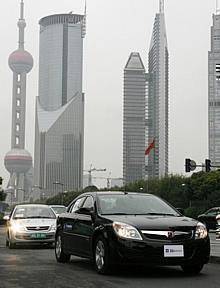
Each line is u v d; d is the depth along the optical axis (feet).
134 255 36.50
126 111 496.23
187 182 276.21
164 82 508.53
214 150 321.32
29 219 68.59
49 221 68.54
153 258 36.45
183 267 39.86
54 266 44.75
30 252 60.64
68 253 46.11
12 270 41.86
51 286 33.94
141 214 41.06
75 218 44.98
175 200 279.08
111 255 37.47
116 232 37.52
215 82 322.75
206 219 125.39
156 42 523.70
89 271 41.29
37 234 66.64
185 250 36.96
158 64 512.63
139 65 504.02
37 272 40.65
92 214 41.93
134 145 491.72
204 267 44.04
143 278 37.42
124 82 503.61
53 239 67.26
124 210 41.75
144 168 484.33
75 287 33.53
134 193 44.86
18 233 66.64
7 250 64.44
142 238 36.70
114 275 38.78
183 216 41.37
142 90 503.20
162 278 37.42
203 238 37.99
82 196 46.96
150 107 504.43
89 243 41.22
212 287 33.55
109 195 43.70
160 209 42.47
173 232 37.11
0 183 241.55
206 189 257.14
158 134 492.95
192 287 33.55
